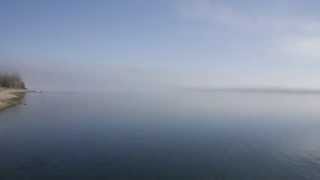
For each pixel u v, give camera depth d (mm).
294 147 47281
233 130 62844
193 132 59719
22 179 32250
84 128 62719
